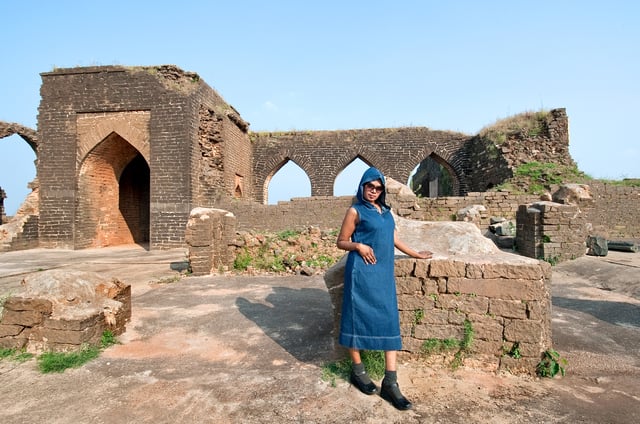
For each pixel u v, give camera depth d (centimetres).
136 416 256
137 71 1547
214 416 255
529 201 1361
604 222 1500
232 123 1933
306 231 947
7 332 363
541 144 1705
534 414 254
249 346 390
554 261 905
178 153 1519
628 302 559
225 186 1811
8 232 1492
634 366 339
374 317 269
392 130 2169
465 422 244
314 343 395
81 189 1595
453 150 2117
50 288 378
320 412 257
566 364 310
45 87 1591
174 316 495
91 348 369
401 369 314
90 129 1575
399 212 1129
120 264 1048
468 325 316
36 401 276
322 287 670
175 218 1508
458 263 318
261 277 773
